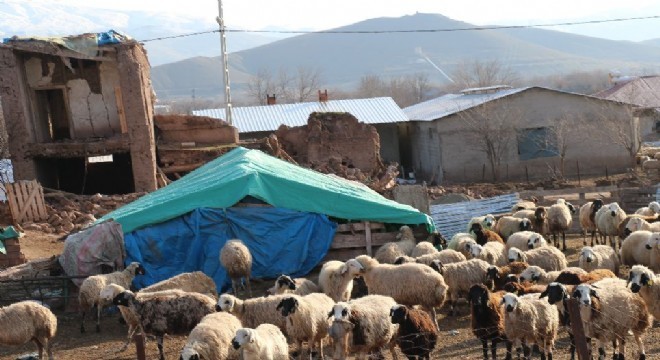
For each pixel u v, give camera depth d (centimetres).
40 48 3962
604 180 4775
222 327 1473
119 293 1733
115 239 2369
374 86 16850
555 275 1864
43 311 1720
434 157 5491
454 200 3759
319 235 2481
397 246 2303
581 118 5341
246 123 6112
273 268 2441
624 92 8000
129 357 1805
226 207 2448
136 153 4072
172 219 2431
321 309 1625
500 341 1591
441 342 1784
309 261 2462
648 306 1592
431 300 1798
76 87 4284
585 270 2033
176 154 4469
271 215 2459
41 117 4312
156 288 1947
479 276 1931
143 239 2397
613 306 1489
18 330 1677
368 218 2517
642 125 7269
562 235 2992
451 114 5303
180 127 4716
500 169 5297
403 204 2750
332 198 2517
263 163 2795
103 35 4075
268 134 5941
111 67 4291
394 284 1819
